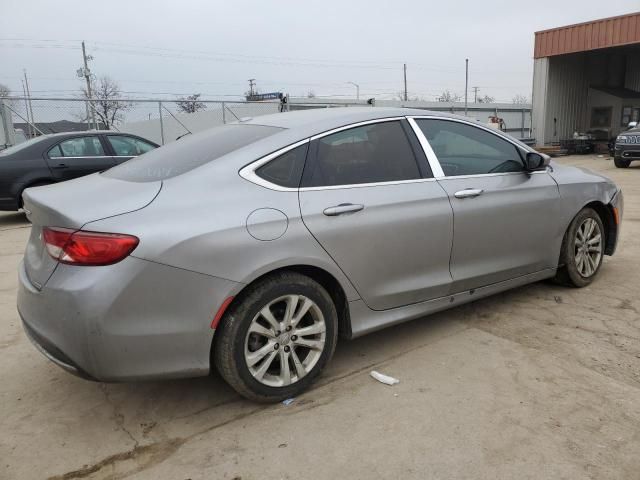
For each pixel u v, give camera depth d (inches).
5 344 149.7
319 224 114.6
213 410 114.7
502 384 119.7
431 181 136.3
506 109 1251.8
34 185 335.9
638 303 164.7
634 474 89.7
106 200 103.0
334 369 130.0
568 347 136.6
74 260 96.0
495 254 149.7
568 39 895.7
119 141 373.7
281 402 116.2
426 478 90.7
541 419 105.8
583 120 1033.5
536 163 156.4
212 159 114.2
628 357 130.4
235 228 104.2
